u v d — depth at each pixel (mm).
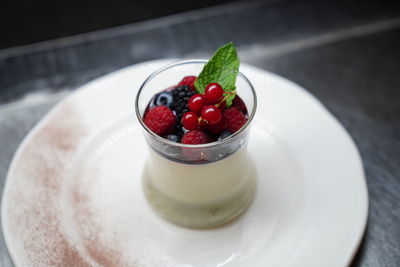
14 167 353
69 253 312
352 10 533
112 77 412
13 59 493
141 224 333
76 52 502
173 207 334
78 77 474
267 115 386
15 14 526
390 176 372
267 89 400
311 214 327
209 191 321
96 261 311
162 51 502
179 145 282
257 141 375
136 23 571
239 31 520
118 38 518
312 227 320
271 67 476
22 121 426
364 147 394
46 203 338
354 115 421
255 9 547
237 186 333
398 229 342
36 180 350
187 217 331
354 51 487
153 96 319
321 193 338
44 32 548
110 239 324
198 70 332
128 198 349
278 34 513
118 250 318
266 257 310
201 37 517
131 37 519
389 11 527
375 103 432
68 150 370
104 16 558
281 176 354
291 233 321
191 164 299
